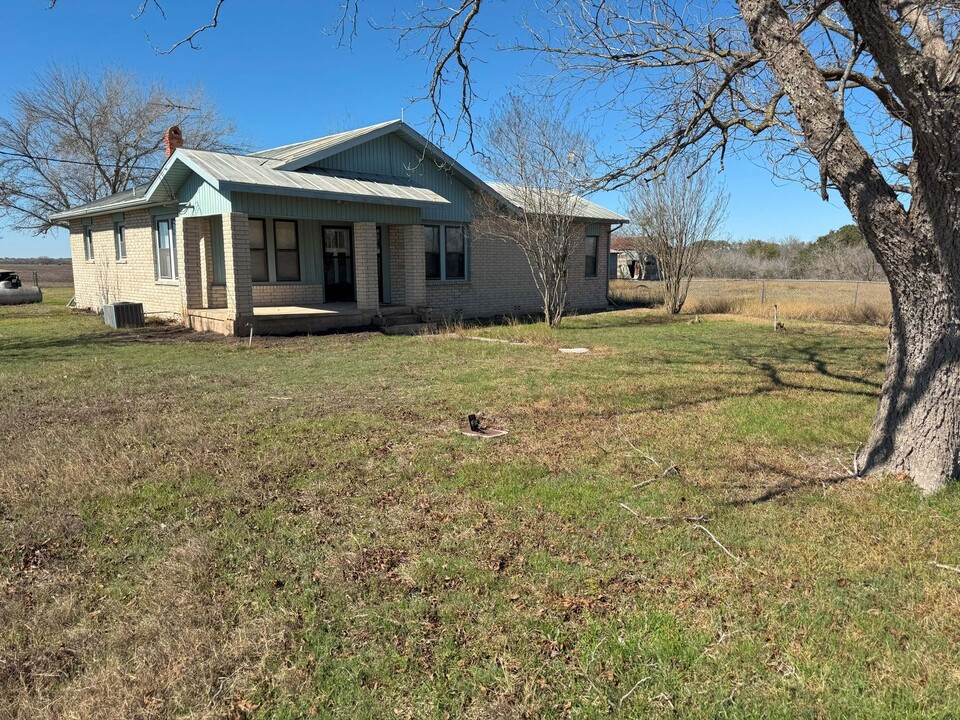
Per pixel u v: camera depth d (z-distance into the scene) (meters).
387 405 6.90
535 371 9.03
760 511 4.05
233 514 4.04
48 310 19.62
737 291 25.03
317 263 15.95
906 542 3.60
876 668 2.56
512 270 18.77
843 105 3.54
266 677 2.53
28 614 2.97
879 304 17.78
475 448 5.39
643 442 5.55
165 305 15.29
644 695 2.42
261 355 10.48
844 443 5.47
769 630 2.81
